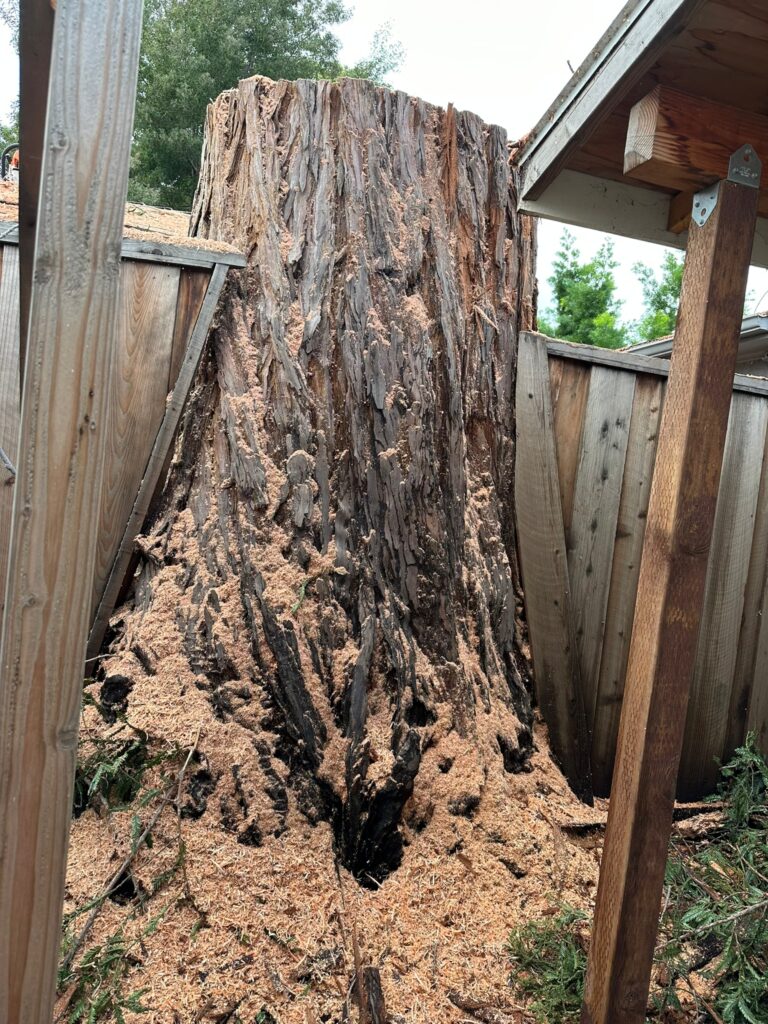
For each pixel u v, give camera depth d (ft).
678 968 6.88
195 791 7.33
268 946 6.58
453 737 8.52
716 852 8.83
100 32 3.69
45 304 3.66
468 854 7.92
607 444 10.55
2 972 3.82
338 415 8.51
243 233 9.07
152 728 7.48
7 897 3.80
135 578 8.58
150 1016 5.94
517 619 10.16
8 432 8.00
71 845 7.08
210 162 9.99
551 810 8.90
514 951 7.07
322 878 7.17
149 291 8.43
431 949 6.96
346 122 8.87
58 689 3.80
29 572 3.71
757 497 11.51
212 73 59.16
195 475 8.68
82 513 3.79
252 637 7.98
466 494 9.51
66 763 3.86
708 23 4.66
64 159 3.66
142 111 57.11
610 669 10.68
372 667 8.19
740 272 5.31
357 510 8.46
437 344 9.07
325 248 8.74
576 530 10.46
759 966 7.08
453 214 9.63
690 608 5.38
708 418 5.30
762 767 10.65
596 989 5.61
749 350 25.44
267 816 7.37
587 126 5.61
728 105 5.26
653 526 5.50
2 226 7.97
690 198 6.36
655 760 5.40
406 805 7.93
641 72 5.05
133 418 8.43
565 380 10.39
